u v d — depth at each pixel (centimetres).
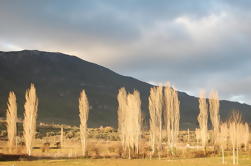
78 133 14025
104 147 8662
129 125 7850
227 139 8800
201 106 8550
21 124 14188
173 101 8450
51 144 10194
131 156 7538
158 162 5931
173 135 8269
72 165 5338
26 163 5562
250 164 5912
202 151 8081
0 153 6862
